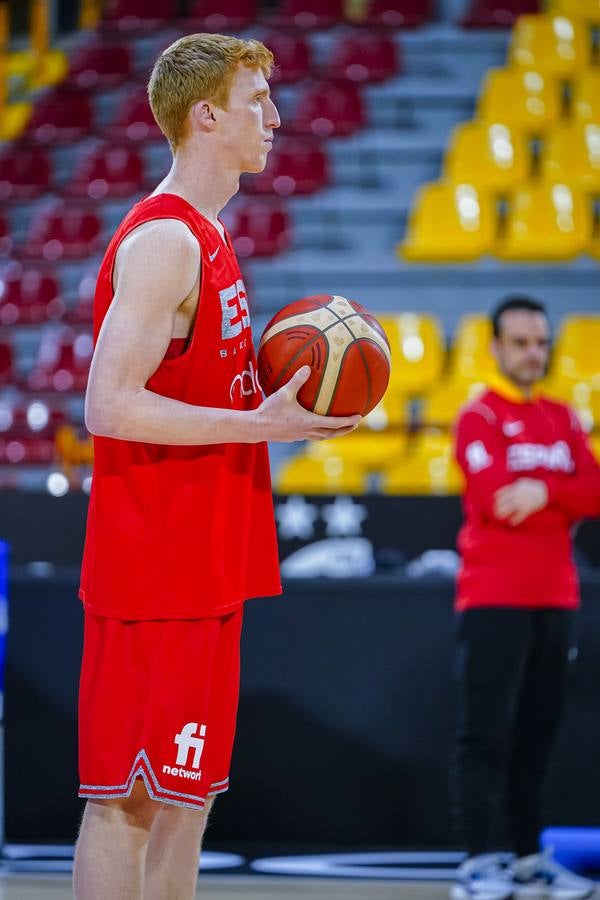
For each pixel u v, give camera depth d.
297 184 23.14
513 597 9.23
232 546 5.62
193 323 5.45
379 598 11.07
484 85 24.39
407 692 10.98
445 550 12.08
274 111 5.78
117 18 27.25
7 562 10.88
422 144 23.67
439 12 26.36
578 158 23.17
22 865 10.12
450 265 21.22
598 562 12.08
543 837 10.54
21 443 18.41
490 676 9.24
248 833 10.95
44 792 11.03
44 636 11.17
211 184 5.67
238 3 26.81
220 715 5.59
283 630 11.09
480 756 9.28
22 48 29.42
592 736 10.85
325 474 17.78
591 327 20.06
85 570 5.59
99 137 25.19
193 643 5.42
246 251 21.95
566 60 24.91
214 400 5.55
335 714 11.00
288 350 5.58
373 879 9.77
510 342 9.73
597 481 9.34
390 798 10.91
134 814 5.54
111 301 5.48
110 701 5.41
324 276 21.33
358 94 24.45
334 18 26.14
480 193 22.44
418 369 19.70
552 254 21.33
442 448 17.83
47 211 23.70
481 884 9.10
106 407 5.18
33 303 21.94
